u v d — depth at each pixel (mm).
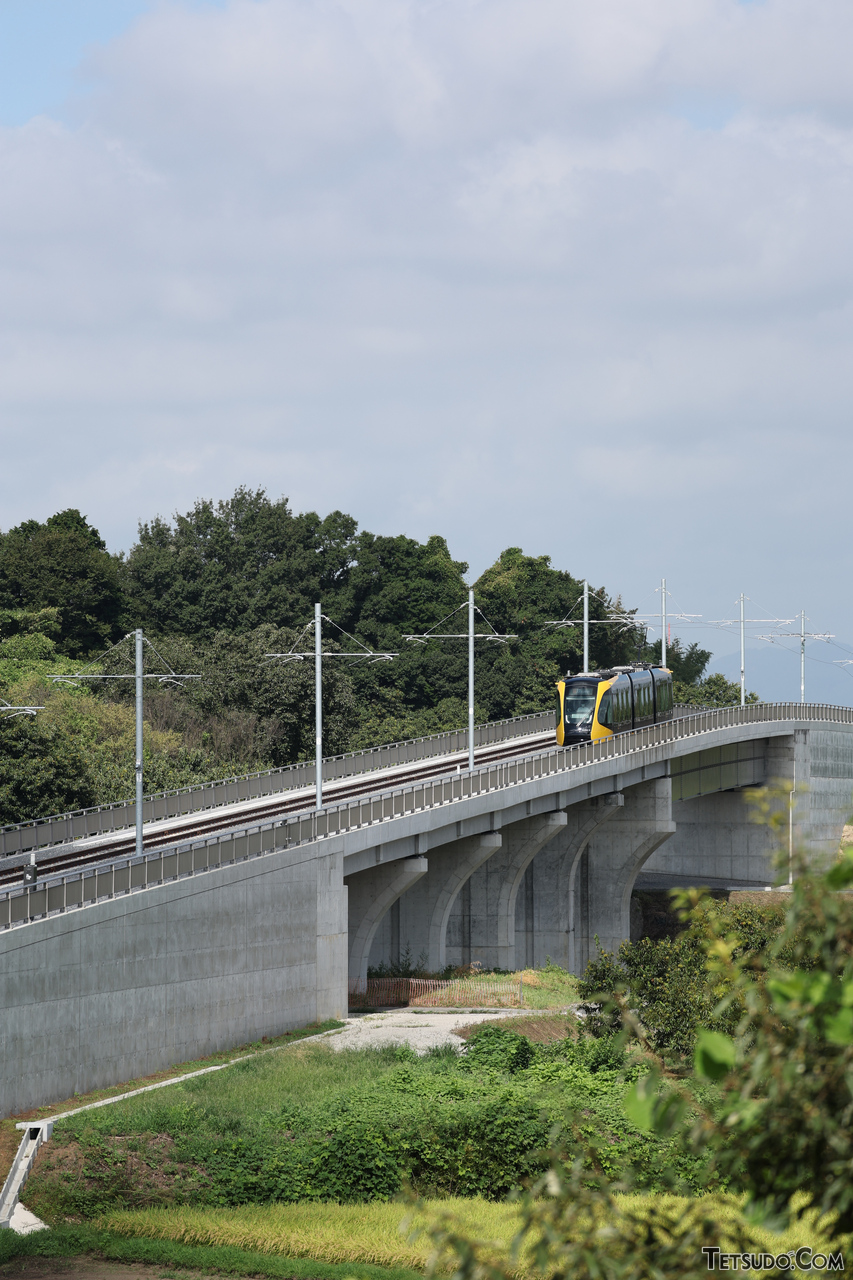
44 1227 50625
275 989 86562
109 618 194750
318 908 91438
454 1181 54062
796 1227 34781
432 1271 13461
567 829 135125
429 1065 73625
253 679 163375
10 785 105438
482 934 124312
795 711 169750
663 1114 12750
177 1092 67375
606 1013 76750
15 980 65438
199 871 80438
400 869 103938
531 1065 73125
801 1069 12414
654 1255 13070
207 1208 52688
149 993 75188
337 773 128125
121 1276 44594
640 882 172625
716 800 174250
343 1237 47125
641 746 135375
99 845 92000
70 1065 68938
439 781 106500
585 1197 13758
